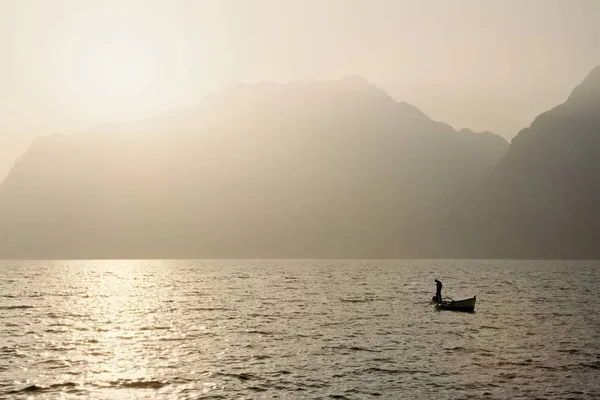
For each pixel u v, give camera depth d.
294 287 89.44
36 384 25.38
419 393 24.94
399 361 31.17
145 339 37.47
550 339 38.50
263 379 26.94
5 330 40.72
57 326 43.16
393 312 54.12
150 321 46.53
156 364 29.67
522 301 65.88
